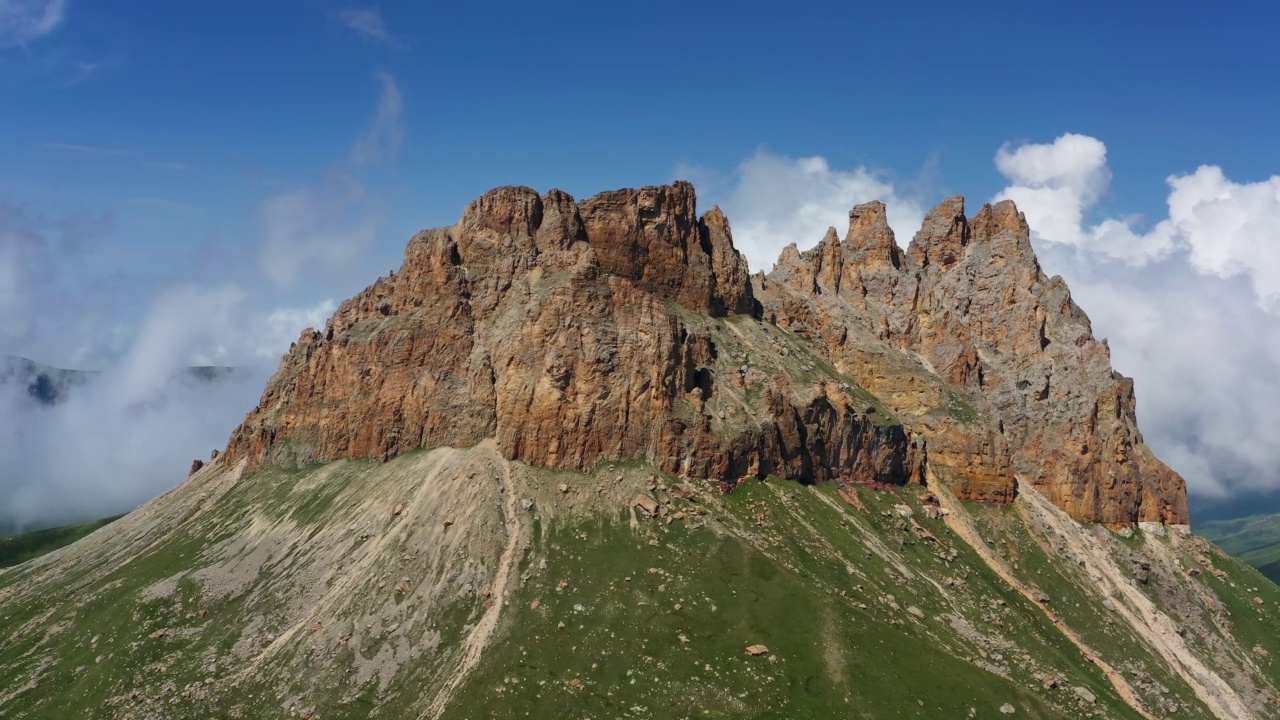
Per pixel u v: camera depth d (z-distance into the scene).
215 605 168.88
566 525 170.25
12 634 178.88
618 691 131.88
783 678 135.62
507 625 145.38
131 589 182.50
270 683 143.12
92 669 156.00
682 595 152.38
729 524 174.50
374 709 133.75
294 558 177.88
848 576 171.00
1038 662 159.38
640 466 185.50
